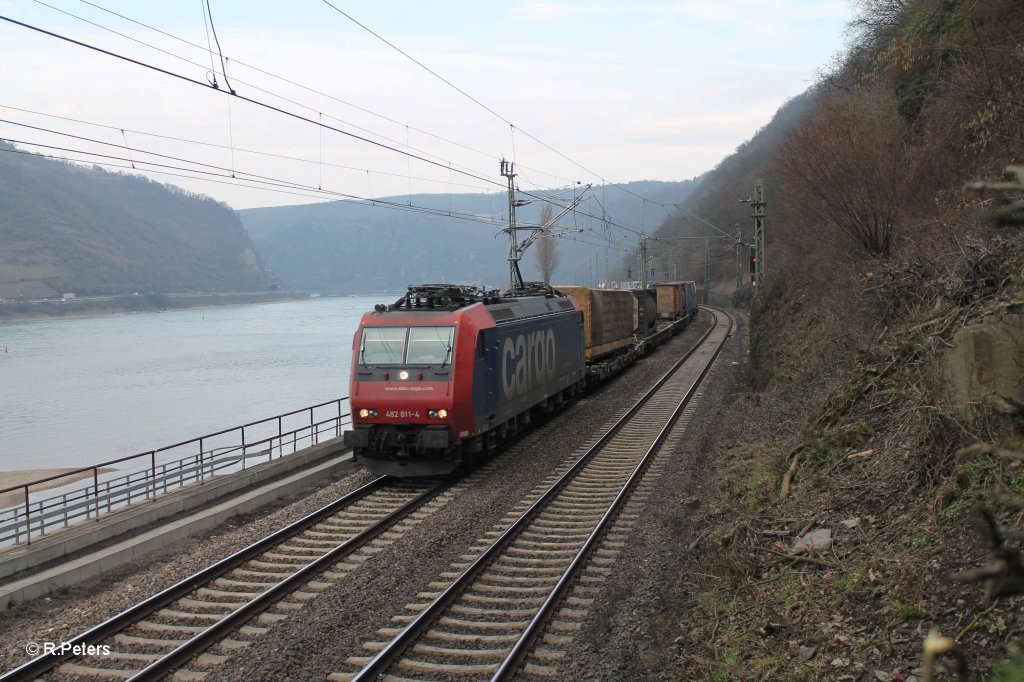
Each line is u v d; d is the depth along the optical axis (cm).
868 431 1054
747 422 1688
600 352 2823
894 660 617
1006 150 1504
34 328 12362
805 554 846
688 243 10838
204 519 1245
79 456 3778
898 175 1966
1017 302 856
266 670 750
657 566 986
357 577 992
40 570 1052
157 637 838
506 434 1881
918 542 747
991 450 529
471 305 1656
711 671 697
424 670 746
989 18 1762
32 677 749
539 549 1110
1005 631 579
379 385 1527
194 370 6800
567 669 741
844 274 2020
